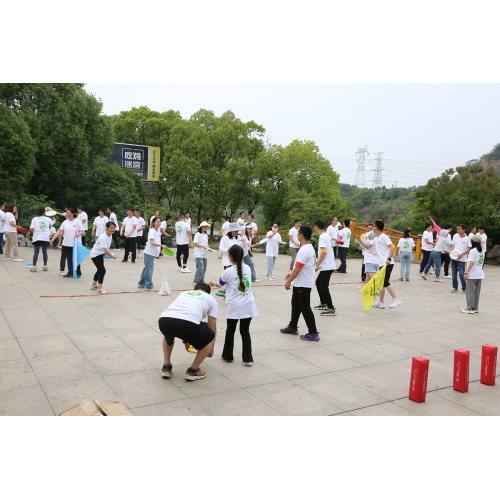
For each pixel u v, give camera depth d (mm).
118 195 21938
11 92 19406
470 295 8547
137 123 30938
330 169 38219
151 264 9242
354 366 5234
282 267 14711
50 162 19828
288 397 4270
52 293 8531
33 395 4047
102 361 5000
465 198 20875
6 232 12648
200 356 4539
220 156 32031
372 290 7934
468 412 4129
